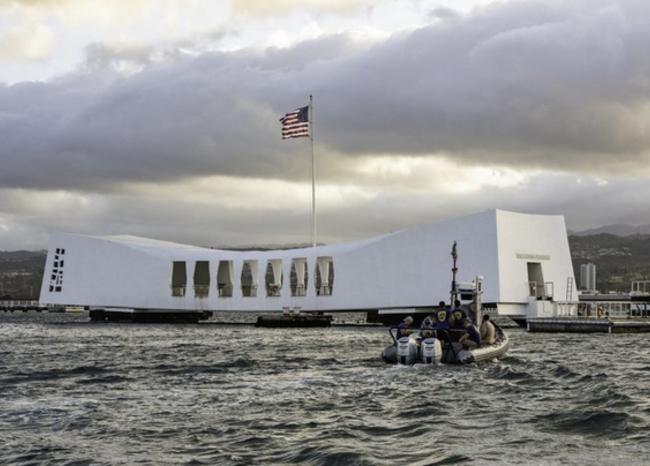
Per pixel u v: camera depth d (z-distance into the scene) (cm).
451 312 3925
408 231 9612
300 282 11594
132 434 2339
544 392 3092
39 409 2756
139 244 12281
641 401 2828
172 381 3600
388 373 3678
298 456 2061
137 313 12288
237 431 2375
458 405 2802
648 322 7781
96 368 4288
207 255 11450
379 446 2167
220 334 8169
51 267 12488
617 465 1947
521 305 9156
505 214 9081
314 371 3944
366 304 9919
